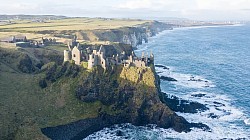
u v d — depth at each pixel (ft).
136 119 396.37
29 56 533.55
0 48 534.37
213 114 431.43
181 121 393.29
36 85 424.05
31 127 328.70
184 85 564.71
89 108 399.03
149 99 407.44
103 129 390.21
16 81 427.74
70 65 448.24
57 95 411.54
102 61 435.94
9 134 310.24
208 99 491.31
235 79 618.44
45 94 411.75
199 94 511.40
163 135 374.02
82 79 422.41
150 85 417.08
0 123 322.14
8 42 624.18
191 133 377.91
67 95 410.72
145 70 429.79
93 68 432.25
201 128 389.60
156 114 399.03
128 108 407.44
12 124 327.26
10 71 459.73
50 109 386.73
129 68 433.48
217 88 552.41
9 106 363.97
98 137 371.56
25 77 442.50
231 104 472.03
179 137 368.89
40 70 484.33
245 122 408.26
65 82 428.56
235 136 370.73
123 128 392.47
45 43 655.76
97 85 419.74
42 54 568.41
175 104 457.68
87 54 467.52
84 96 407.64
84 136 373.81
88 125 378.73
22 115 354.74
